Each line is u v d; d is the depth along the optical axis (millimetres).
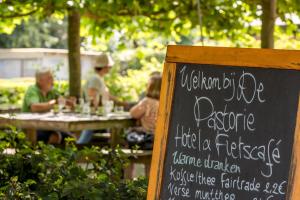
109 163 4480
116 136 7801
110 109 8195
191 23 9133
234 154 3375
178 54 3572
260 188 3285
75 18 9266
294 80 3252
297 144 3184
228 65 3436
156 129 3570
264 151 3289
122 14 8875
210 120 3461
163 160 3537
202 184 3443
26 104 8430
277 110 3277
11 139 4863
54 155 4457
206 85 3494
